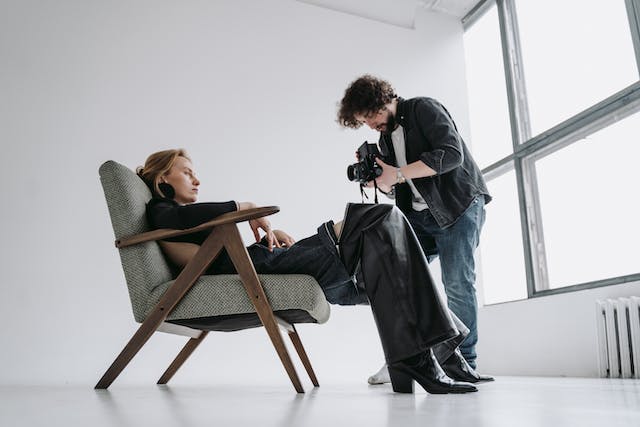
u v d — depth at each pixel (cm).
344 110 198
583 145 326
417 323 118
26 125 307
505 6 406
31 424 66
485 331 364
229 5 373
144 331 149
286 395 133
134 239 151
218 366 305
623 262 296
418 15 436
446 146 183
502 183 395
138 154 324
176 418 73
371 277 123
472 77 443
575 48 340
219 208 144
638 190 289
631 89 288
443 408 84
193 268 144
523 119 379
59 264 293
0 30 314
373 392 142
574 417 69
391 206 129
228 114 352
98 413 82
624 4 305
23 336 278
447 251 198
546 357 309
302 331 330
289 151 361
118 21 341
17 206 294
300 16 392
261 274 147
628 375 249
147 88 337
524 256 357
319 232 141
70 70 323
